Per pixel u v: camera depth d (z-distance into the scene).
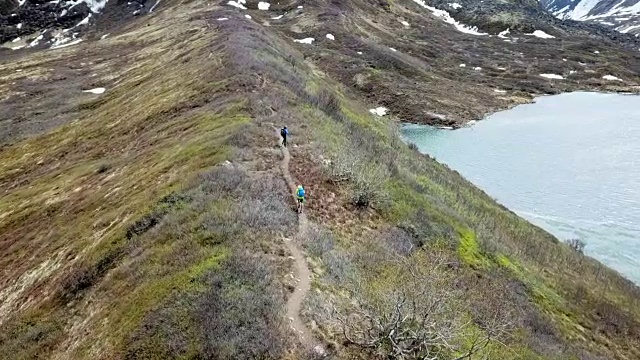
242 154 34.72
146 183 36.06
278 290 20.06
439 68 131.88
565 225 53.41
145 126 55.00
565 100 114.25
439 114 97.50
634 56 158.88
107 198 38.34
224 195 28.08
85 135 63.38
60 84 98.44
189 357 17.02
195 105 53.59
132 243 26.72
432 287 21.58
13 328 25.69
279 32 136.62
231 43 75.75
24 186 53.78
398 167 44.78
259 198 28.30
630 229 51.94
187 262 22.30
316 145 39.22
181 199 28.86
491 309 26.88
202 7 149.62
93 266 26.78
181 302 19.41
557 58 149.50
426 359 17.41
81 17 182.75
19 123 79.56
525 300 30.36
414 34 162.12
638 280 43.91
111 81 93.75
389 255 27.81
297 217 27.88
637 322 33.41
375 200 33.62
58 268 30.81
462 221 38.91
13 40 175.00
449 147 80.62
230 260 21.31
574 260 42.09
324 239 25.84
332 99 60.53
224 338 17.23
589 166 68.94
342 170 34.81
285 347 17.33
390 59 121.75
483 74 131.88
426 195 41.09
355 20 155.50
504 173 68.12
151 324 19.00
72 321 24.19
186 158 36.41
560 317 30.88
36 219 42.44
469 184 59.50
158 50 103.69
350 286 22.52
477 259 33.03
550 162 71.25
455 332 20.06
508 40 171.38
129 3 184.25
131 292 22.44
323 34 134.50
